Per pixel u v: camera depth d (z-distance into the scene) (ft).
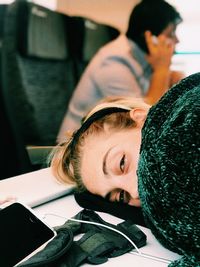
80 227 1.57
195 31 3.78
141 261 1.37
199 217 1.10
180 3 3.75
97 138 1.84
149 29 3.85
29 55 2.78
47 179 2.19
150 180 1.23
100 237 1.45
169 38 3.86
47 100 2.95
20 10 2.73
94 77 3.50
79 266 1.33
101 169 1.77
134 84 3.76
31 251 1.29
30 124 2.78
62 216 1.79
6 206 1.45
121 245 1.43
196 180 1.12
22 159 2.60
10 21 2.70
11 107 2.58
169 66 3.92
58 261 1.30
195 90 1.33
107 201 1.81
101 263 1.34
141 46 3.85
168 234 1.19
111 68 3.61
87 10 4.25
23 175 2.28
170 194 1.16
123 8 3.94
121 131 1.82
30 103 2.77
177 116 1.26
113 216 1.78
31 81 2.80
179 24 3.82
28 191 1.99
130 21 3.87
